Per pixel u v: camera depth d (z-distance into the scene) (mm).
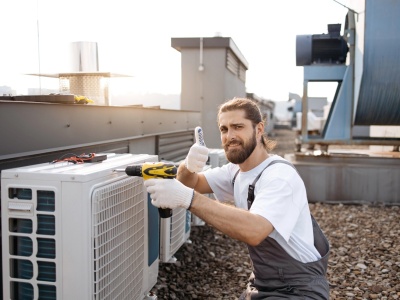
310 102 22234
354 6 8156
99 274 2156
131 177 2545
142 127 4984
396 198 7988
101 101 5055
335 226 6309
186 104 11594
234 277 4289
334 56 9070
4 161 2584
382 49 7703
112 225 2301
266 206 2186
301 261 2346
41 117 2930
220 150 5770
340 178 8086
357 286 4102
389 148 11109
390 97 8000
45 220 2111
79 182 2035
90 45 5242
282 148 19672
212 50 11352
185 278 4203
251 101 2406
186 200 2109
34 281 2125
